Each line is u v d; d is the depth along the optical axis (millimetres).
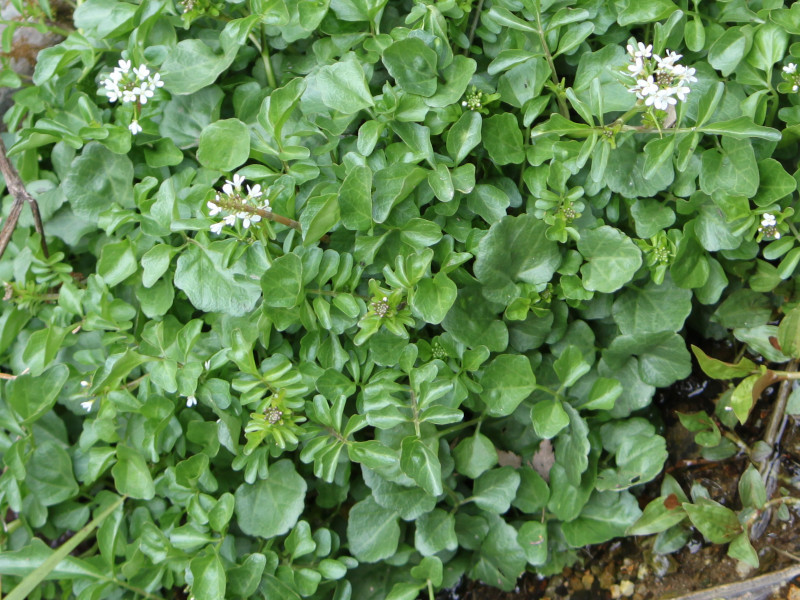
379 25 441
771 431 437
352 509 434
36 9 510
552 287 427
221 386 422
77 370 464
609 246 415
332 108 415
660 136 398
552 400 426
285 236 425
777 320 438
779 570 418
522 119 438
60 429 474
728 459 447
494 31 435
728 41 414
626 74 396
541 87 423
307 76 436
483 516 441
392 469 427
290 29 439
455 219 427
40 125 443
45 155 495
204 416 448
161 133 448
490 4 445
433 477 406
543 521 438
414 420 407
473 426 452
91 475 443
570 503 430
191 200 432
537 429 418
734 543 417
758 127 387
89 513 473
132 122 435
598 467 444
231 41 431
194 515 426
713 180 408
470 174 414
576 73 430
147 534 431
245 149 421
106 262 437
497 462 450
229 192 387
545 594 449
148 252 427
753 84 415
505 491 429
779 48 409
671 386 463
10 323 461
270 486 433
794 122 413
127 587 438
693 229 418
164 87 436
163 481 441
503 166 439
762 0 426
